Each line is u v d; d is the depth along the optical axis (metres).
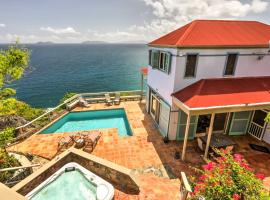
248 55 11.84
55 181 8.31
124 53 199.88
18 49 9.20
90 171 9.41
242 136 13.36
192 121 12.40
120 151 11.45
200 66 11.37
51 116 16.70
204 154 10.72
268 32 13.43
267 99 10.50
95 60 125.62
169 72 11.85
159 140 12.77
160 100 13.65
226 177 5.61
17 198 2.77
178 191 8.27
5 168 8.59
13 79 9.38
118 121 17.09
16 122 14.57
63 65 99.88
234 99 10.23
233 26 13.21
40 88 52.81
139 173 9.52
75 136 12.88
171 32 14.52
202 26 12.48
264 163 10.45
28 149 11.66
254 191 5.24
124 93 21.22
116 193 8.06
